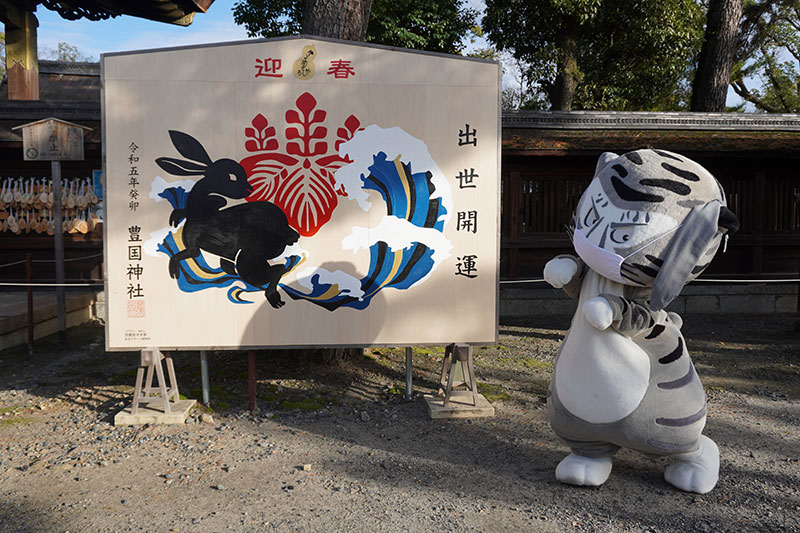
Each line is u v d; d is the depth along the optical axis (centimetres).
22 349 740
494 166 511
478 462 420
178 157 493
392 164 505
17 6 1012
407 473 401
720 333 857
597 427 354
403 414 522
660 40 1650
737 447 447
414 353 732
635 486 379
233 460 423
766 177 1015
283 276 503
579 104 1942
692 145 952
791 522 334
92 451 438
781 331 870
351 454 435
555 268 372
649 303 352
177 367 665
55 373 645
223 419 506
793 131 1041
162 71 490
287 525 330
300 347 506
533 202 988
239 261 499
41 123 712
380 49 501
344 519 337
